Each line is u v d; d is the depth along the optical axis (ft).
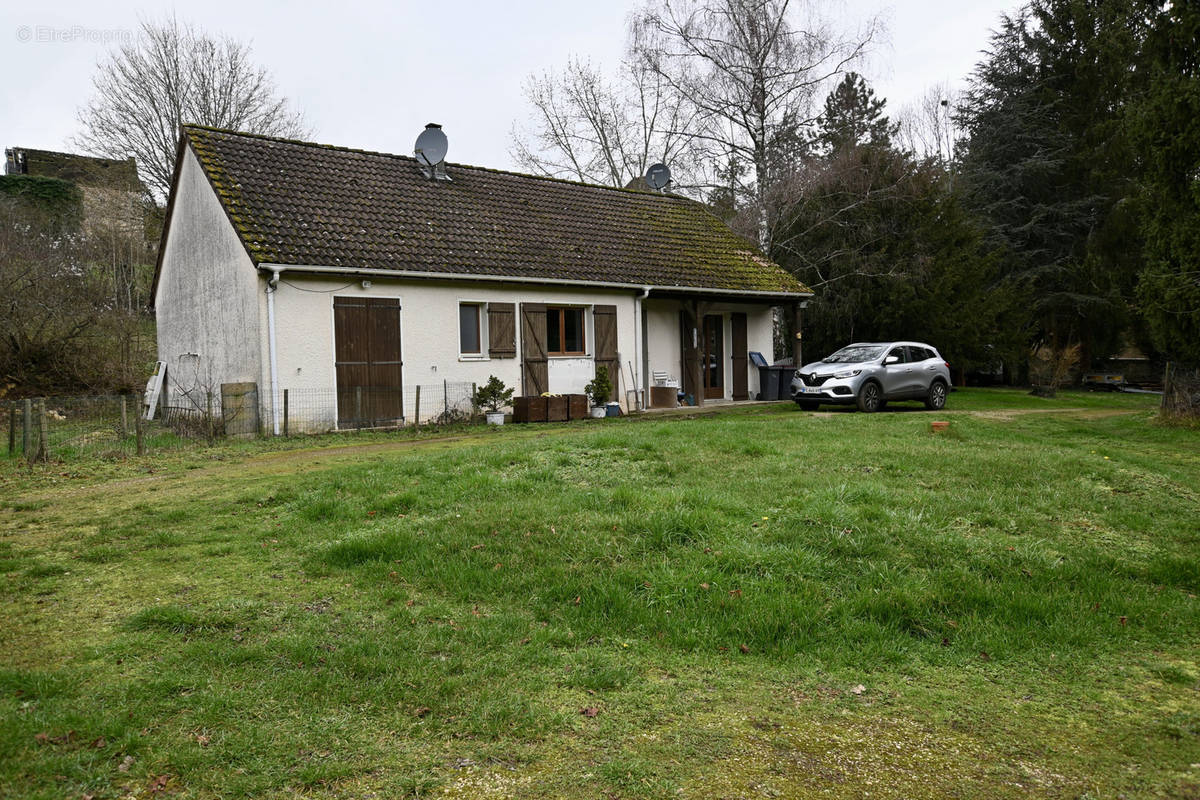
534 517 22.74
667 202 80.74
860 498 25.09
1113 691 14.64
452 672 14.17
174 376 65.77
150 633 15.58
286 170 56.24
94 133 103.04
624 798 10.39
